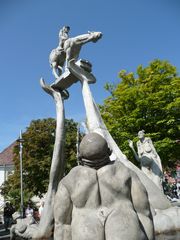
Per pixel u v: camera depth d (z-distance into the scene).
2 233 20.92
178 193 32.03
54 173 7.81
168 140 26.50
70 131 46.22
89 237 2.78
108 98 30.91
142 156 12.29
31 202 42.03
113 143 9.62
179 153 27.88
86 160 3.02
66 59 9.88
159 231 7.39
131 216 2.83
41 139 45.53
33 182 45.03
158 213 7.84
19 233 10.14
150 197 8.42
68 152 43.41
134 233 2.76
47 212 7.51
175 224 7.56
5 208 24.94
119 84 30.17
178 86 28.23
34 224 10.53
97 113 10.02
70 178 3.02
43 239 7.39
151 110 28.34
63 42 10.41
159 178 12.06
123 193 2.91
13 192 42.41
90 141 3.03
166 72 29.91
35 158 45.22
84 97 10.11
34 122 47.28
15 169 46.41
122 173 2.97
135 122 28.48
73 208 2.97
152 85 29.34
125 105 29.77
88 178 2.95
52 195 7.66
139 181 3.01
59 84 9.23
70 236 2.97
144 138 12.59
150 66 30.19
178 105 27.20
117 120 29.33
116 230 2.76
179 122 27.94
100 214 2.87
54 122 47.50
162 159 27.47
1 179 69.75
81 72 9.95
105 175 2.94
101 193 2.92
